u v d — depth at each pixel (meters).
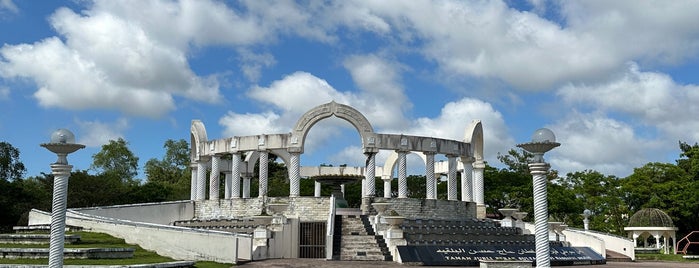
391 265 34.25
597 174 79.19
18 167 77.81
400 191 51.03
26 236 34.47
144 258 31.86
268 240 40.00
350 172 65.69
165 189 84.81
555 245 42.56
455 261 35.97
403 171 51.38
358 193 89.75
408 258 35.50
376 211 48.22
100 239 37.56
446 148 53.22
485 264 27.69
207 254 34.75
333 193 52.53
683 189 66.38
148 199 81.31
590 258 40.91
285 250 41.31
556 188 78.50
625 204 74.19
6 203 63.59
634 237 59.12
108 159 101.56
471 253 37.06
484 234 44.56
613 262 43.69
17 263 27.47
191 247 35.41
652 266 38.69
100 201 76.94
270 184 91.25
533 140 22.86
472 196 55.75
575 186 80.81
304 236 42.41
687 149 76.12
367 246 39.38
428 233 42.12
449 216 52.44
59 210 22.30
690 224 67.25
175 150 109.12
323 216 48.50
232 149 53.19
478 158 58.81
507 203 81.75
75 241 35.75
